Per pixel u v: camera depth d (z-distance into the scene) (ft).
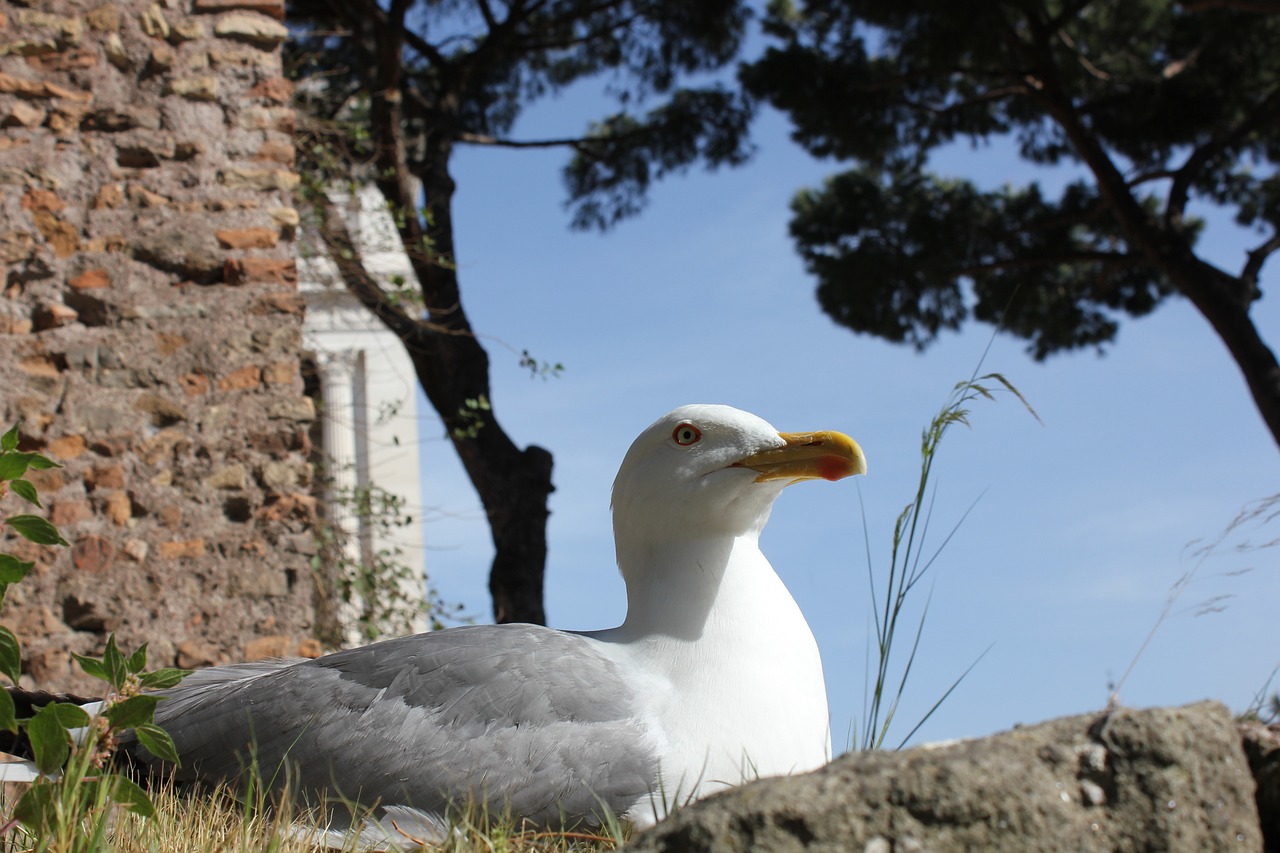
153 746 9.64
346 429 46.60
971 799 7.11
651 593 11.68
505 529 36.35
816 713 11.28
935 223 46.55
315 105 38.93
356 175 34.76
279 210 22.50
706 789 10.53
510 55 45.29
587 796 10.43
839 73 43.93
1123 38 46.93
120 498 20.71
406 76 40.60
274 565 21.11
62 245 21.48
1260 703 11.56
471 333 32.27
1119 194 40.29
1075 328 51.60
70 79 22.12
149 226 21.90
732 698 10.88
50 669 19.77
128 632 20.24
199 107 22.57
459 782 10.53
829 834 7.09
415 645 11.53
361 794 10.73
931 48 39.11
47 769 9.32
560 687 10.85
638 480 11.93
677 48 45.83
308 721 11.18
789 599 11.84
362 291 33.55
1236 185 50.19
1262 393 37.73
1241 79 44.60
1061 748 7.34
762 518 11.90
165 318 21.62
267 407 21.67
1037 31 40.01
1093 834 7.17
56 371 20.98
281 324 22.06
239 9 23.02
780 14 47.57
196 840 9.74
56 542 9.86
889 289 47.11
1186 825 7.23
